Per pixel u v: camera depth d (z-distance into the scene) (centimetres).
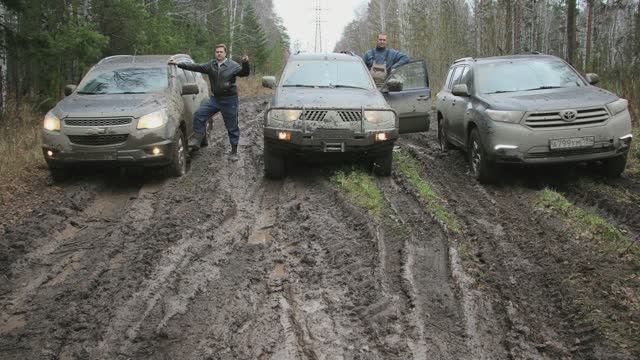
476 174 822
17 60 1308
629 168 862
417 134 1362
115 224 644
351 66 926
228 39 3925
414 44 3341
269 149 784
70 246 577
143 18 1716
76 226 642
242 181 814
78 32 1344
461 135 923
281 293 452
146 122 786
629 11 2559
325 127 753
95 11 1598
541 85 854
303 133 753
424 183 779
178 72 968
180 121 866
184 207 685
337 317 411
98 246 570
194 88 877
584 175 820
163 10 2147
